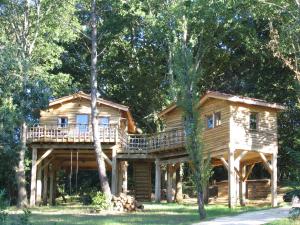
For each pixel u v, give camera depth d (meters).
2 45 31.86
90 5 35.53
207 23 38.50
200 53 41.12
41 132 34.41
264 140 30.88
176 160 34.22
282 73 42.88
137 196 40.09
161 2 37.34
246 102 29.98
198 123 22.97
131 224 21.36
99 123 36.97
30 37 35.44
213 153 30.91
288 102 43.56
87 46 43.38
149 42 45.28
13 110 27.72
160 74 46.59
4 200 13.90
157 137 35.03
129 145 36.03
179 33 37.19
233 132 29.64
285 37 34.56
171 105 35.12
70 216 25.69
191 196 45.25
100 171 30.48
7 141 29.22
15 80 28.64
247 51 42.62
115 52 45.78
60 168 43.53
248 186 37.56
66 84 39.72
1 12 34.50
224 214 24.00
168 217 24.33
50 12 34.91
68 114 36.88
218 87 46.66
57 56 37.66
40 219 23.95
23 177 33.38
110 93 49.53
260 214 22.44
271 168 31.05
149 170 40.59
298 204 26.78
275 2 35.62
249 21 41.34
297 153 19.48
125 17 40.16
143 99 48.84
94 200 29.03
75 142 34.53
